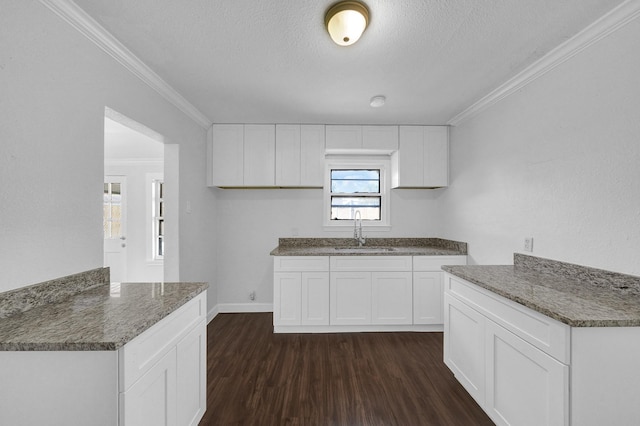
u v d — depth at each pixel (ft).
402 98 8.50
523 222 7.09
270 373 7.32
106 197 13.96
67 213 4.71
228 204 11.96
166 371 4.10
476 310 5.77
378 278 9.85
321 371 7.41
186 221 9.14
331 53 6.11
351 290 9.84
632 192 4.67
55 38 4.48
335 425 5.52
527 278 5.86
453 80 7.33
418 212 12.07
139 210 13.94
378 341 9.19
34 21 4.15
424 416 5.78
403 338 9.41
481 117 8.89
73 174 4.82
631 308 3.99
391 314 9.86
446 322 7.13
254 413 5.85
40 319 3.67
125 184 13.96
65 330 3.31
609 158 5.01
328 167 12.19
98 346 3.01
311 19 5.02
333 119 10.36
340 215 12.26
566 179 5.88
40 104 4.25
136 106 6.57
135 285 5.41
